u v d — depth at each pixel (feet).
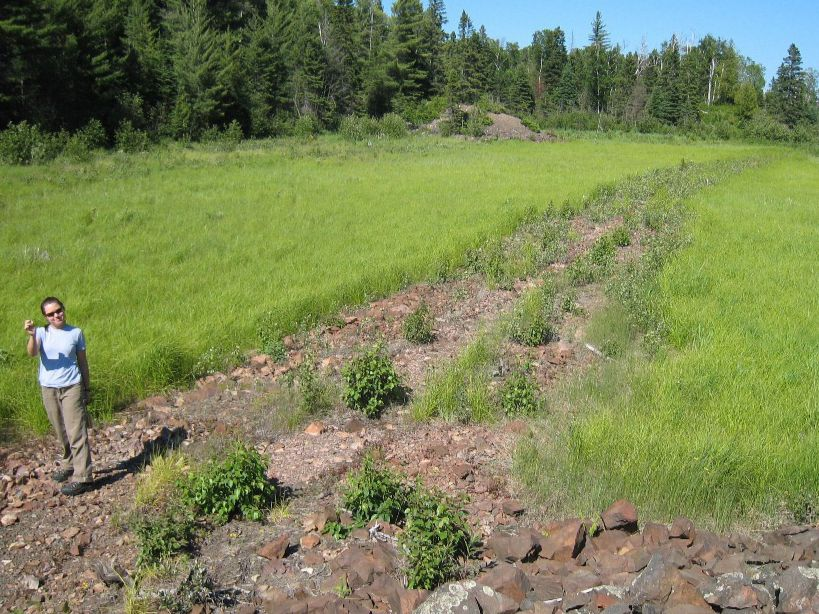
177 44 179.83
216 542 18.39
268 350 31.60
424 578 15.88
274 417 25.85
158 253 47.06
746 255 48.65
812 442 21.54
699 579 15.29
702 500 19.39
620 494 19.69
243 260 46.11
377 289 41.68
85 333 31.32
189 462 22.27
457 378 28.07
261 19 247.09
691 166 114.52
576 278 44.45
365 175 91.50
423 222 59.93
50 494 20.95
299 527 19.11
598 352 32.22
